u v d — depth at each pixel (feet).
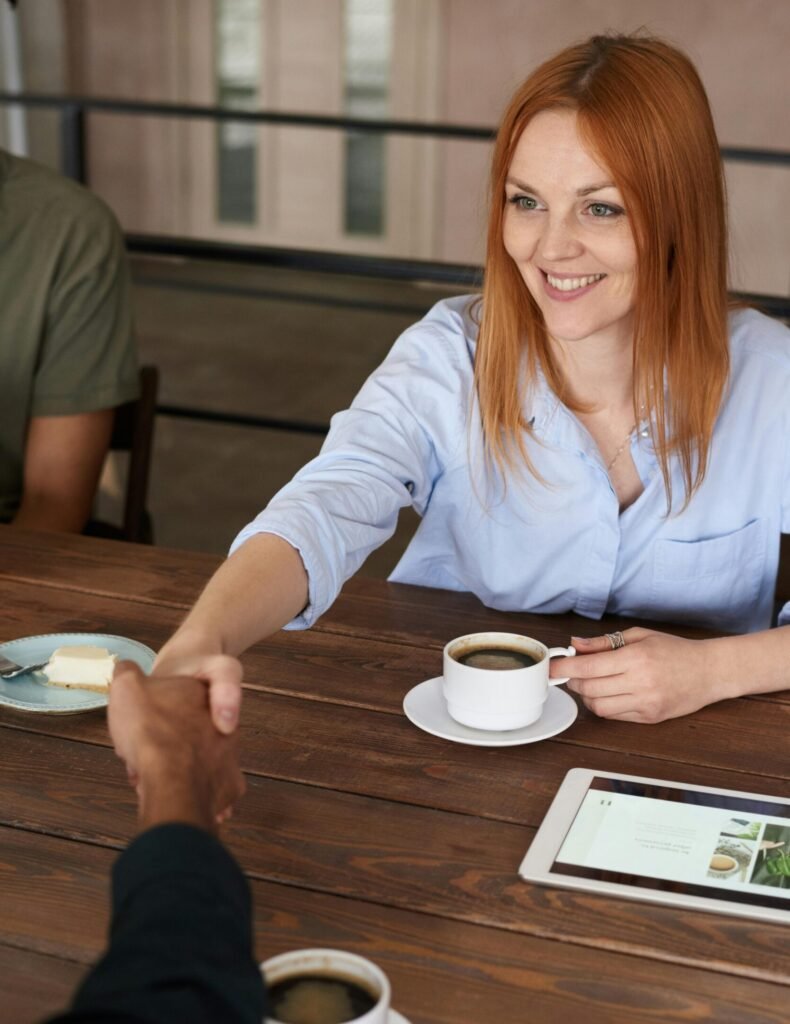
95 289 6.97
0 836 3.45
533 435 4.93
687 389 4.72
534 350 4.89
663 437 4.80
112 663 4.20
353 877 3.27
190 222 24.29
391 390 4.93
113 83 23.68
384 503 4.50
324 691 4.23
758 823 3.48
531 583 5.16
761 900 3.16
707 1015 2.82
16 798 3.63
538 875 3.26
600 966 2.97
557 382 4.93
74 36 23.41
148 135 23.88
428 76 22.63
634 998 2.87
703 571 5.08
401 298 22.54
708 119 4.40
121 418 7.29
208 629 3.45
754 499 5.04
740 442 4.98
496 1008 2.83
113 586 5.07
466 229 23.26
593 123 4.22
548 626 4.77
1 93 10.94
